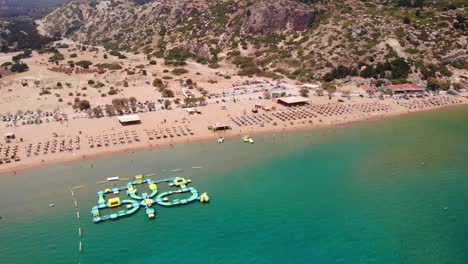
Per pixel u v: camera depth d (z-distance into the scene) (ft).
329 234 243.60
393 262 218.79
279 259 223.10
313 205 275.39
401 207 269.85
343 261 220.43
